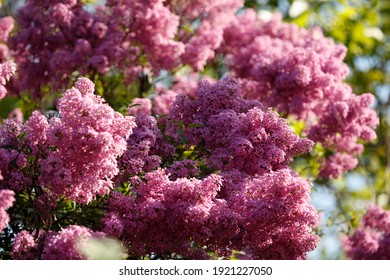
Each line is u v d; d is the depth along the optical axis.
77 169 1.12
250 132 1.32
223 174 1.30
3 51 1.76
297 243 1.22
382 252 1.68
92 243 1.07
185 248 1.22
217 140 1.37
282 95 1.77
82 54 1.72
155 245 1.20
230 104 1.42
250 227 1.21
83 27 1.76
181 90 1.81
